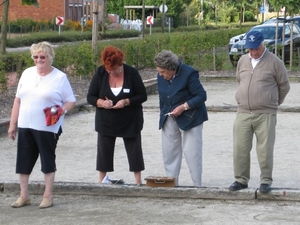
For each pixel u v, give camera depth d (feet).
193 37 138.21
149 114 78.89
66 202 40.40
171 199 40.83
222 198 40.42
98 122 42.04
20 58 98.12
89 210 38.50
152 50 133.28
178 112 40.68
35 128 38.19
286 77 39.04
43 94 37.88
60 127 38.93
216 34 170.19
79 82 105.81
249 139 39.91
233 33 183.11
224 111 81.46
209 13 414.21
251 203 39.60
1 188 43.14
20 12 318.04
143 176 47.62
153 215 37.27
